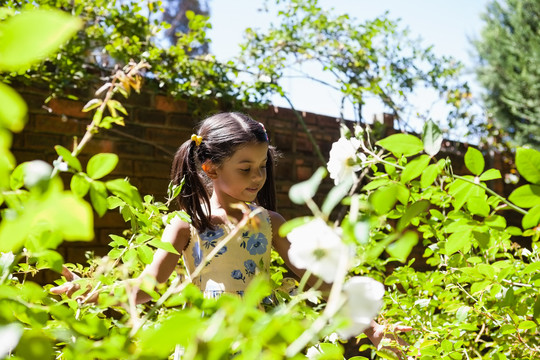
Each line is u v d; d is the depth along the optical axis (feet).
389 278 5.89
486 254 4.99
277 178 11.30
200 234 5.47
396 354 4.29
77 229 1.51
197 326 1.71
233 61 11.10
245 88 10.93
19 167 2.32
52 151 8.82
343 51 12.98
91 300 3.67
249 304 1.73
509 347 4.72
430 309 5.75
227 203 5.61
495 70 44.39
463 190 3.25
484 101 44.60
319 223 2.09
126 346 2.22
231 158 5.47
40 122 8.76
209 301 2.31
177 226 5.49
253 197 5.57
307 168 11.77
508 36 44.83
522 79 41.68
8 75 8.03
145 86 9.77
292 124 11.64
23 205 2.23
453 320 5.43
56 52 8.70
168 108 10.00
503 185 14.87
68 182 8.72
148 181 9.65
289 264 5.62
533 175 2.70
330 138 12.27
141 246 3.66
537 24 44.01
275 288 3.99
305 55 12.49
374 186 3.21
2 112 1.34
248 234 5.48
